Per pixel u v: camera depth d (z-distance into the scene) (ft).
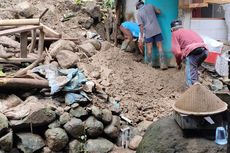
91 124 15.83
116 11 23.82
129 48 22.44
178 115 10.84
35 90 16.49
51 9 24.57
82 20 24.13
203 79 20.51
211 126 10.31
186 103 10.34
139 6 21.66
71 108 15.90
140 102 18.07
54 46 19.56
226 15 22.15
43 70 17.24
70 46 19.85
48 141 15.10
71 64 18.47
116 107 17.12
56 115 15.57
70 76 16.66
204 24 21.97
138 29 22.45
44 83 16.37
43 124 15.24
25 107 15.12
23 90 16.38
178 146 10.49
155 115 17.43
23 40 17.93
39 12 23.89
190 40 18.30
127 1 23.89
